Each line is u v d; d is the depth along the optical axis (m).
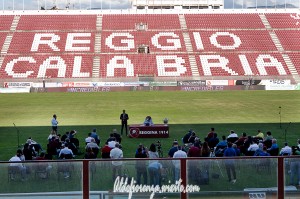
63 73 99.50
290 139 37.25
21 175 16.69
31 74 98.94
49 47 108.81
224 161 16.89
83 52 107.25
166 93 82.56
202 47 110.50
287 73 101.06
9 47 108.38
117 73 100.12
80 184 16.77
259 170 16.92
